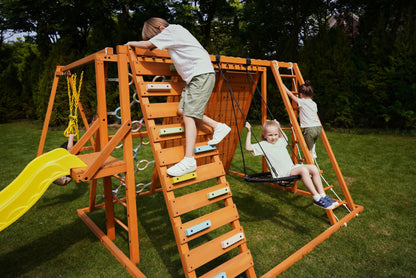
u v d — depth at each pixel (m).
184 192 4.28
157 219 3.41
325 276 2.26
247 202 3.87
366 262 2.43
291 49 10.16
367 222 3.15
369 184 4.35
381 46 8.36
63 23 12.70
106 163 2.43
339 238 2.83
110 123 10.91
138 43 2.27
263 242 2.81
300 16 13.85
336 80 8.91
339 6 13.38
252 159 6.24
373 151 6.36
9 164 5.80
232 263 2.13
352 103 8.97
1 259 2.59
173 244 2.84
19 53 23.14
